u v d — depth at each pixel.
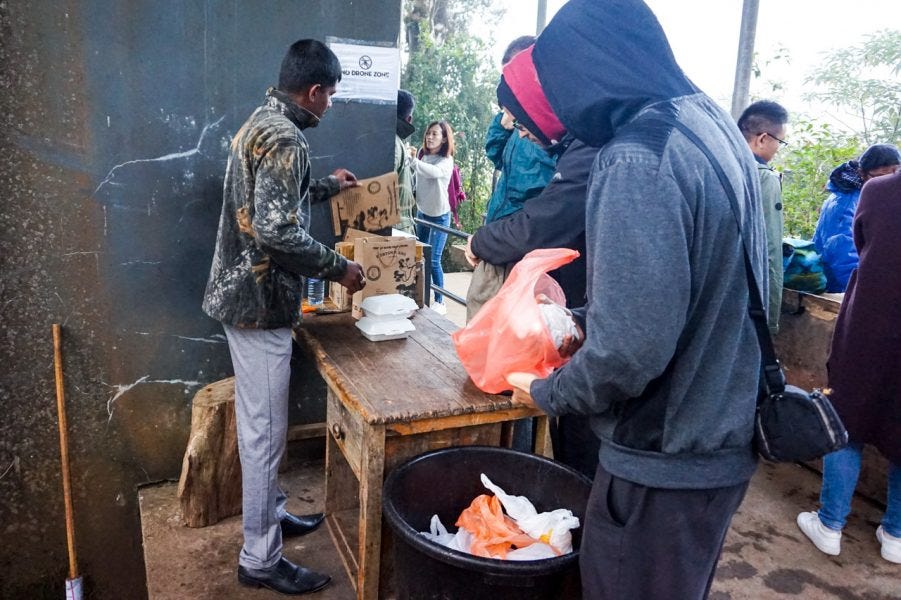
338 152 2.59
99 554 2.60
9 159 2.17
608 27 1.13
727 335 1.06
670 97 1.10
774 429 1.07
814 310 3.12
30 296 2.30
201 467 2.27
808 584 2.31
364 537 1.70
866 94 5.12
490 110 8.67
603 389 1.04
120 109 2.25
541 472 1.68
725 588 2.26
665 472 1.08
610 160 1.03
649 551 1.12
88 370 2.42
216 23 2.29
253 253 1.82
